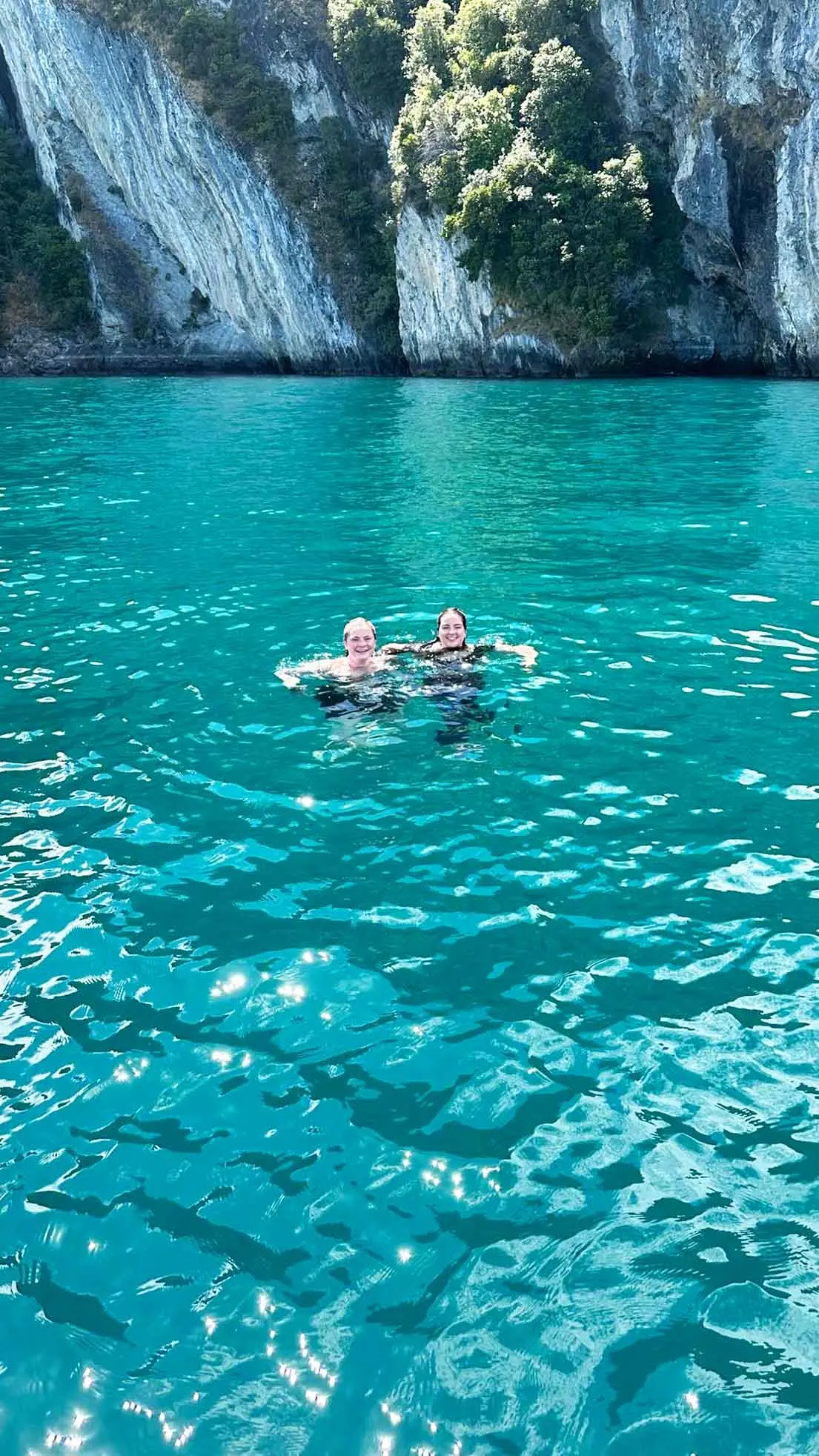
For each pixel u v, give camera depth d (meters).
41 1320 2.91
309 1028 4.03
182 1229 3.18
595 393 31.05
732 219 37.25
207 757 6.31
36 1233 3.18
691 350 40.00
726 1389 2.68
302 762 6.21
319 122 51.47
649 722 6.69
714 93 35.59
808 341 36.34
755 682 7.36
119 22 51.62
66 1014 4.15
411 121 43.44
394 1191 3.30
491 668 7.58
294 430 23.30
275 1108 3.65
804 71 33.09
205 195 52.66
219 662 7.95
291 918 4.72
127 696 7.34
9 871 5.15
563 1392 2.68
